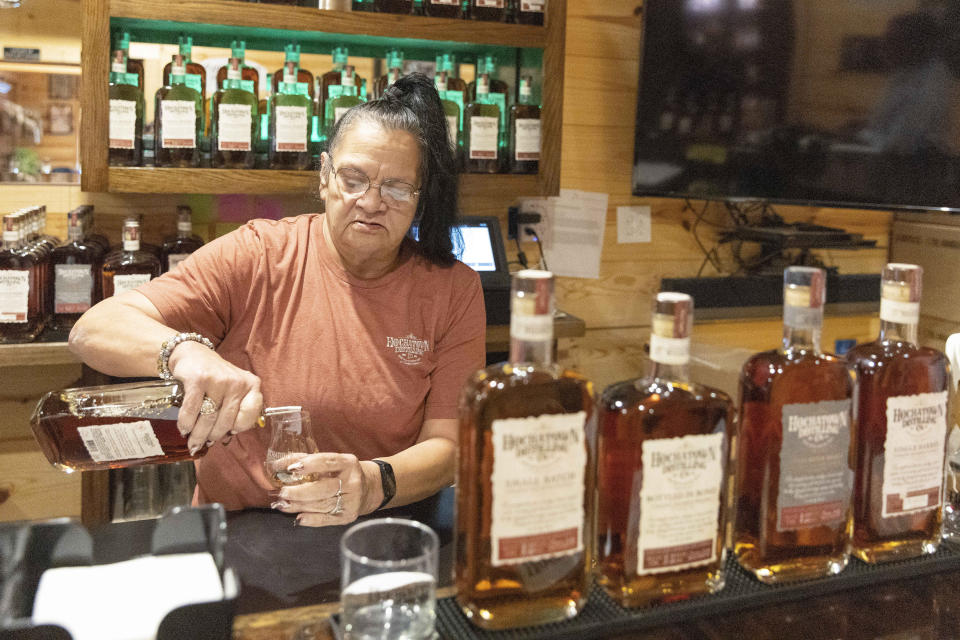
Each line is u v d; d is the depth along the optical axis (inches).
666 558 32.9
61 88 91.4
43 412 42.0
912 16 87.2
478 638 30.7
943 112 86.7
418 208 61.9
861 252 117.0
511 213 105.5
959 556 37.7
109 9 77.9
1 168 91.0
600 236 110.0
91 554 31.5
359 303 61.6
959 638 32.4
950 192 87.2
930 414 36.7
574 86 106.6
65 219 93.4
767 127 97.8
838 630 32.8
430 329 62.7
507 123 97.1
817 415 34.2
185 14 80.1
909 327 36.7
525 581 31.2
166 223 95.4
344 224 57.1
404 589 29.1
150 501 90.0
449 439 58.2
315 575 39.9
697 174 102.3
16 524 30.9
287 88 85.4
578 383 31.1
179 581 30.0
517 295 30.7
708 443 32.7
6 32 89.2
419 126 57.3
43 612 28.0
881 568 36.5
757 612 33.9
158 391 43.8
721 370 113.4
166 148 82.2
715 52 98.9
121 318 54.1
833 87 93.4
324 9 84.6
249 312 61.4
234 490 59.2
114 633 27.3
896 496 36.7
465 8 92.7
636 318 113.4
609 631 32.0
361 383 61.1
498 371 31.0
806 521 34.9
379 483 49.8
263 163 87.5
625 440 32.4
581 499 31.5
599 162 109.0
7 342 81.1
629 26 107.9
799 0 93.5
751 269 114.3
